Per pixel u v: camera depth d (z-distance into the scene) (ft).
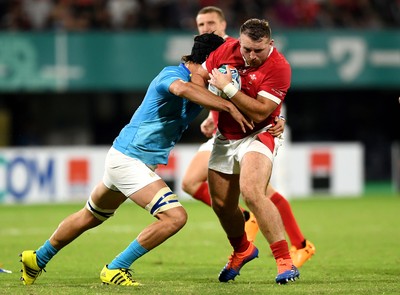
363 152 267.39
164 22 228.43
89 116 253.03
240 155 76.95
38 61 210.79
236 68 75.97
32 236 128.47
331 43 221.25
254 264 95.35
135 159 73.77
